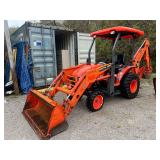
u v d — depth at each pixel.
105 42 9.95
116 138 2.78
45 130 2.89
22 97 5.23
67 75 4.11
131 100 4.65
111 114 3.72
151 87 5.96
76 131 3.01
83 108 4.12
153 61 9.05
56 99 4.84
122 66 4.63
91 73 3.62
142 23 8.95
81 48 7.16
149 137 2.79
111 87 4.05
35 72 5.84
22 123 3.36
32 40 5.64
